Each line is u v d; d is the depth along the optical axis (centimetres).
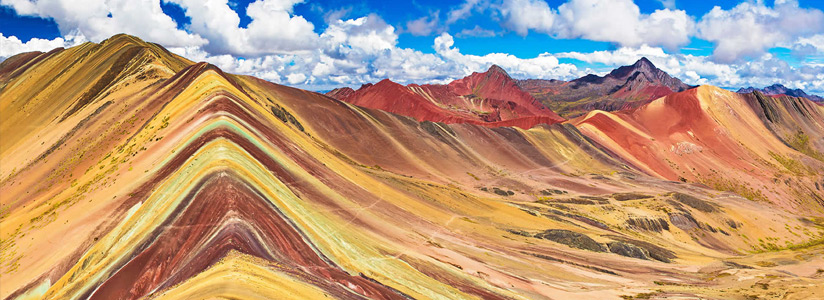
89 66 14050
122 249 3981
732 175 19000
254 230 3938
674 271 6462
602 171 15438
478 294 4278
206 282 3005
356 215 5556
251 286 2938
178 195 4447
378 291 3709
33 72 16212
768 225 11275
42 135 10862
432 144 13488
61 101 13050
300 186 5528
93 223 4638
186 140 5756
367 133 12669
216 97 7081
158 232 4016
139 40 15512
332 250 4294
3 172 9469
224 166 4722
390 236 5309
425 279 4322
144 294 3475
